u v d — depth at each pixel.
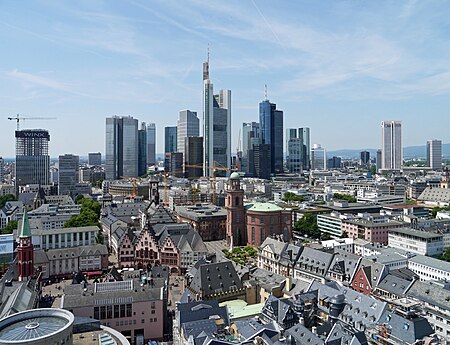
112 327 158.38
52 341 111.12
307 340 123.75
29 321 122.50
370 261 189.38
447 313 148.00
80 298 158.00
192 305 149.00
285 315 142.12
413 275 185.75
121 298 160.25
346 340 120.06
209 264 186.75
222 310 148.12
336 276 195.25
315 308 153.38
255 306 161.12
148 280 174.00
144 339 161.75
